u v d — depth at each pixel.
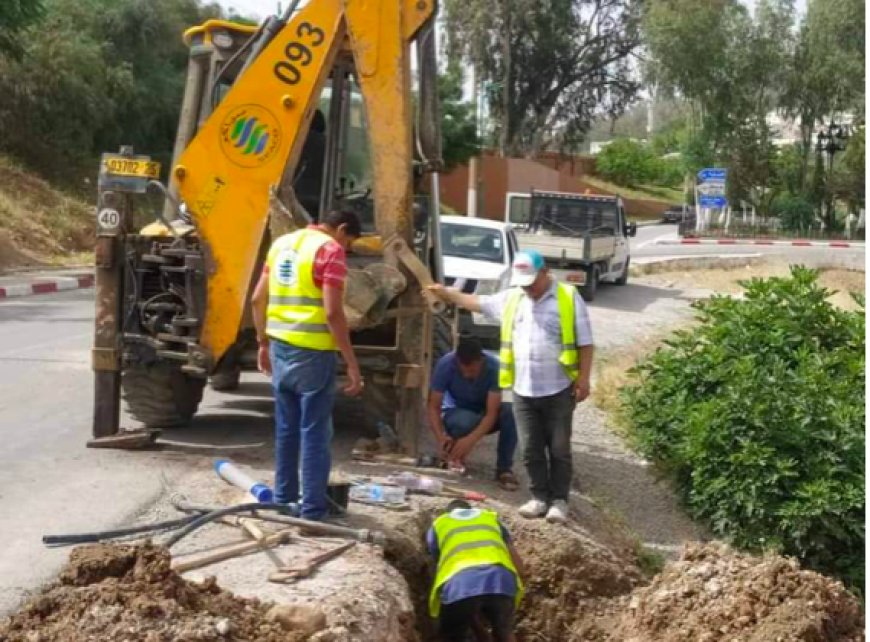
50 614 4.82
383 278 8.18
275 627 5.03
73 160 34.91
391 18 8.19
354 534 6.55
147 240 8.77
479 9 58.78
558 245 24.31
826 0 52.91
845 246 43.66
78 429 9.59
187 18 42.62
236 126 8.38
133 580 5.00
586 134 66.56
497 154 62.62
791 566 6.94
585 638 7.35
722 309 12.66
